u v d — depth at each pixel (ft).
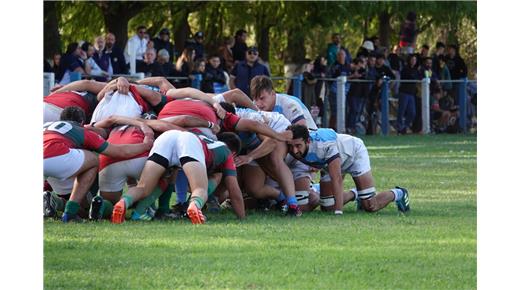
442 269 46.44
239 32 152.76
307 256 48.47
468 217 63.00
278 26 190.19
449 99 171.12
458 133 171.53
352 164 65.57
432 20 209.26
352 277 44.19
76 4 183.83
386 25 203.51
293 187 63.67
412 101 166.61
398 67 167.32
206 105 63.67
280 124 66.23
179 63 142.82
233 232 55.21
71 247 50.31
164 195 61.11
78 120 60.80
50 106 66.64
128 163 59.98
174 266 45.93
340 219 61.67
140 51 142.20
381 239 53.67
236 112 66.39
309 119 72.84
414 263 47.52
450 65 173.68
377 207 65.62
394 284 43.21
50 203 59.77
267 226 57.72
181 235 53.93
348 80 159.22
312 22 189.88
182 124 62.03
